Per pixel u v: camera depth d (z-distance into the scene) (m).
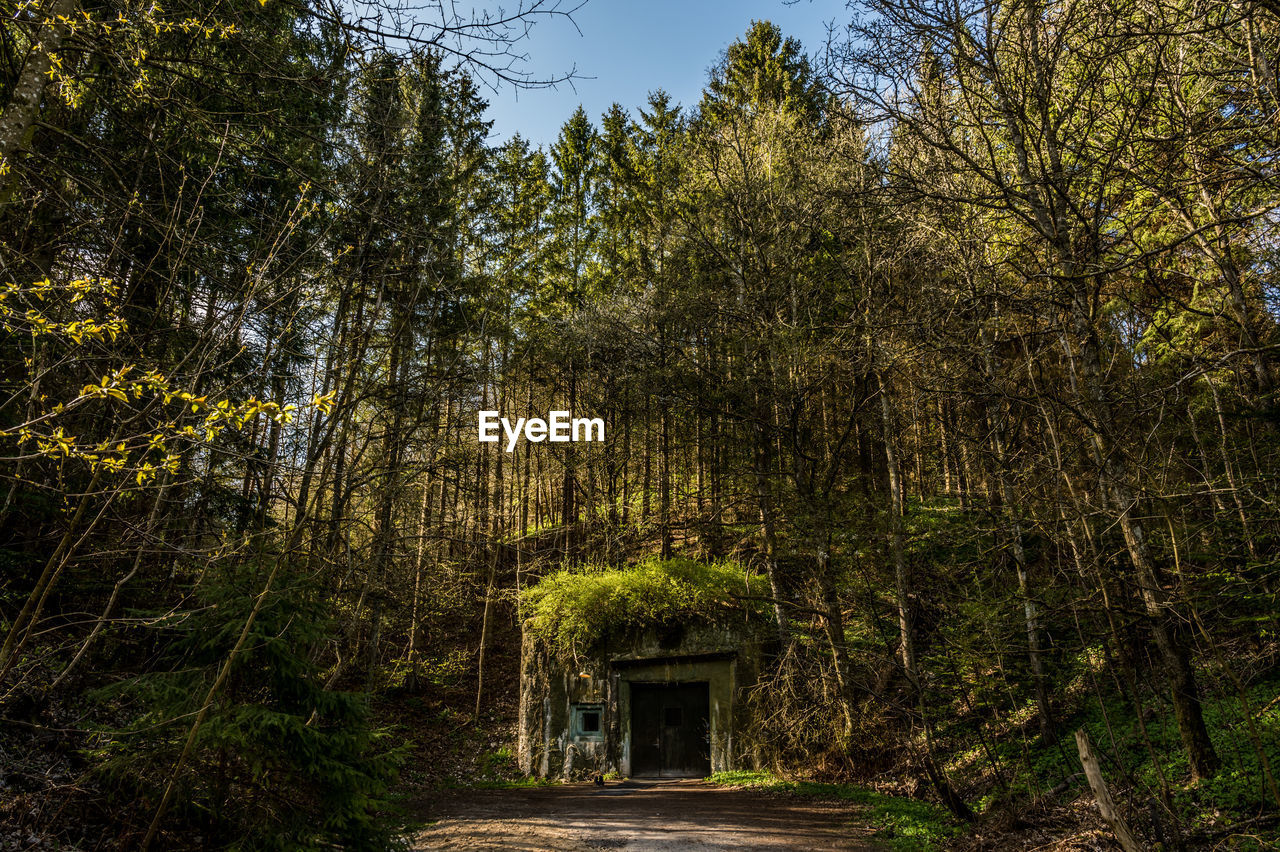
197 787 6.55
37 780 7.18
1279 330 9.32
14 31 6.49
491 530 24.56
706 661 18.30
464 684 23.38
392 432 12.61
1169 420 10.30
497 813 12.72
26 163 5.77
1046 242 9.05
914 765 13.88
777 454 18.11
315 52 6.21
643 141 30.16
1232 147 7.04
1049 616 9.75
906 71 9.28
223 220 8.12
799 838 10.45
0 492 6.94
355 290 11.26
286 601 7.04
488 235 20.09
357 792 6.56
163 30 5.62
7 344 6.06
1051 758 11.62
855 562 14.53
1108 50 7.62
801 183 17.20
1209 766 8.52
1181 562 8.52
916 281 13.71
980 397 9.60
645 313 21.30
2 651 4.58
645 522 23.53
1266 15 6.43
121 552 5.33
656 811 12.70
